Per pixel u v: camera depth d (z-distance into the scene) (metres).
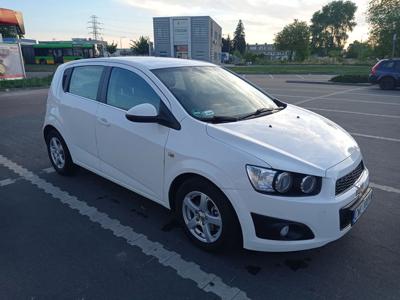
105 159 3.80
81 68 4.25
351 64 49.62
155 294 2.51
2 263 2.86
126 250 3.04
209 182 2.73
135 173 3.44
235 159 2.55
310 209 2.44
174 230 3.37
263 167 2.47
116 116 3.53
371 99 12.37
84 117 3.95
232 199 2.57
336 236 2.57
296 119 3.36
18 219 3.59
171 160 2.96
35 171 4.97
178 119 2.98
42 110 10.53
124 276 2.70
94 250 3.04
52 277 2.69
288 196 2.45
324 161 2.60
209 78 3.73
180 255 2.96
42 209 3.81
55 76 4.70
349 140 3.14
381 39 28.44
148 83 3.32
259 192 2.47
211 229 2.93
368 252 2.99
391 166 5.14
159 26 47.56
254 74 30.53
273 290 2.54
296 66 46.22
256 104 3.65
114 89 3.68
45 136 4.87
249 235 2.58
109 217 3.63
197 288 2.57
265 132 2.86
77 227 3.43
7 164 5.29
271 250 2.56
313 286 2.58
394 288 2.55
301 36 65.12
